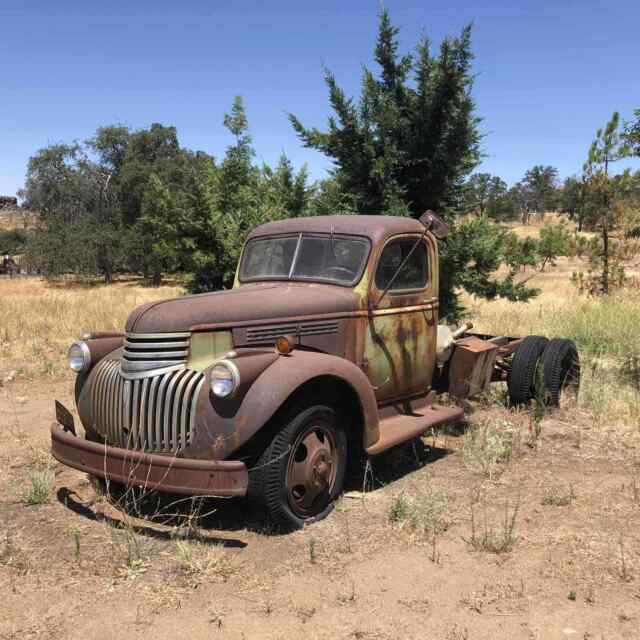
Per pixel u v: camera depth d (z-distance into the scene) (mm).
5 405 7797
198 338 4281
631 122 11469
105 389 4512
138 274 51719
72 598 3484
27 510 4664
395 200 9797
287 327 4684
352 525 4391
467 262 10531
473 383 6379
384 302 5359
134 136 57625
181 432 4094
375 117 10141
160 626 3236
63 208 53781
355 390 4570
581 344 11203
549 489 5035
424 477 5309
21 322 13586
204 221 11812
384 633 3166
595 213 18766
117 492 4945
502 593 3521
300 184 11805
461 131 9859
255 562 3881
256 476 4180
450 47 9758
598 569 3771
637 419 6852
